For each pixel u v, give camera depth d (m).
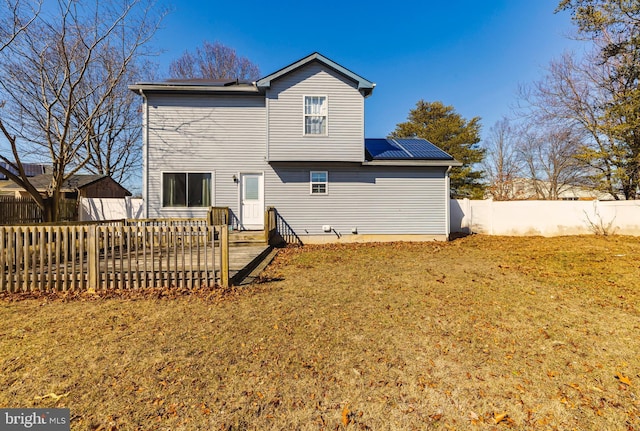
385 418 2.27
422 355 3.20
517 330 3.84
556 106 18.11
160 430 2.12
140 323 3.98
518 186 28.47
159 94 12.03
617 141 14.91
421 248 11.12
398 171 12.66
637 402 2.44
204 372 2.83
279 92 11.86
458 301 4.98
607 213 14.18
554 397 2.51
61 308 4.55
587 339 3.59
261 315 4.30
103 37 12.87
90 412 2.28
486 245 11.83
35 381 2.65
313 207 12.41
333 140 11.97
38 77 13.28
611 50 13.81
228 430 2.13
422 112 32.19
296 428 2.16
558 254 9.58
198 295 5.21
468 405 2.42
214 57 29.39
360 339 3.56
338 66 11.77
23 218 12.31
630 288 5.69
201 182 12.16
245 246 10.49
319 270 7.38
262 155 12.30
